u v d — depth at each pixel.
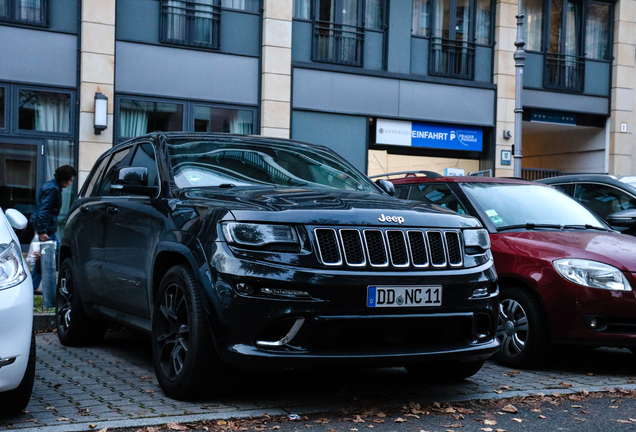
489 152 20.27
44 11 15.38
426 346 4.61
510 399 5.12
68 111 15.68
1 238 4.17
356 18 18.48
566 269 6.08
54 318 8.06
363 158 18.45
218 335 4.38
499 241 6.62
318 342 4.35
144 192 5.41
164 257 5.06
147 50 16.28
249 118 17.34
